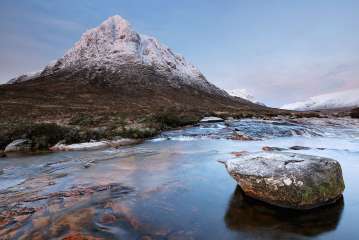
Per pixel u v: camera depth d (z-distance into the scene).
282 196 6.76
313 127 29.38
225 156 13.68
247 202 7.19
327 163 7.42
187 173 10.27
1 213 6.48
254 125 31.62
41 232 5.42
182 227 5.70
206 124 33.88
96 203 7.09
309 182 6.74
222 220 6.07
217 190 8.16
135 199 7.40
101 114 46.22
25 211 6.58
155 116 34.78
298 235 5.41
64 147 18.42
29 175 10.95
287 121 38.84
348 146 16.88
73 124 29.80
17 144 18.61
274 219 6.14
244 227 5.73
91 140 20.50
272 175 7.07
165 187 8.48
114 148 17.80
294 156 8.03
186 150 16.23
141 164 12.18
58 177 10.25
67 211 6.54
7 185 9.46
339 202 7.10
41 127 20.89
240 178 7.78
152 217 6.18
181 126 33.16
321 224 5.89
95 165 12.24
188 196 7.64
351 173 10.01
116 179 9.59
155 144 19.52
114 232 5.41
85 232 5.40
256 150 15.62
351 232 5.52
